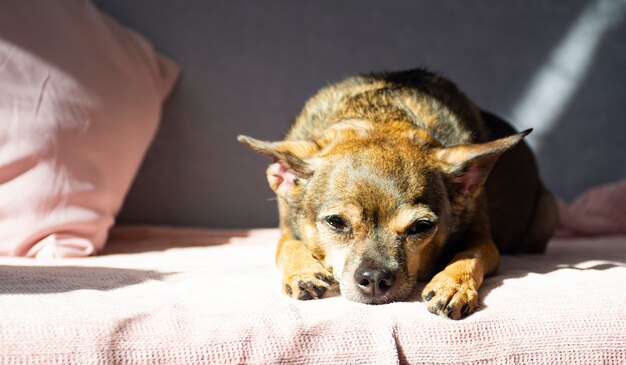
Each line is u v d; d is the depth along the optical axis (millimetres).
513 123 1065
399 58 1044
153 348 582
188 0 1010
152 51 978
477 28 1053
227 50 1018
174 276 697
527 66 1063
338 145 697
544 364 616
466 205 716
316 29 1030
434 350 605
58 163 809
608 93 1078
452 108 772
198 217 1021
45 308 590
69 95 838
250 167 1022
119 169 869
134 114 900
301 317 608
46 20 858
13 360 564
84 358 571
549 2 1063
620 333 625
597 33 1070
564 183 1076
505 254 884
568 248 934
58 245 786
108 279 674
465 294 627
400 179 664
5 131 798
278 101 1025
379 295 643
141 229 938
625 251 884
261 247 863
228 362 586
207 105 1017
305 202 689
